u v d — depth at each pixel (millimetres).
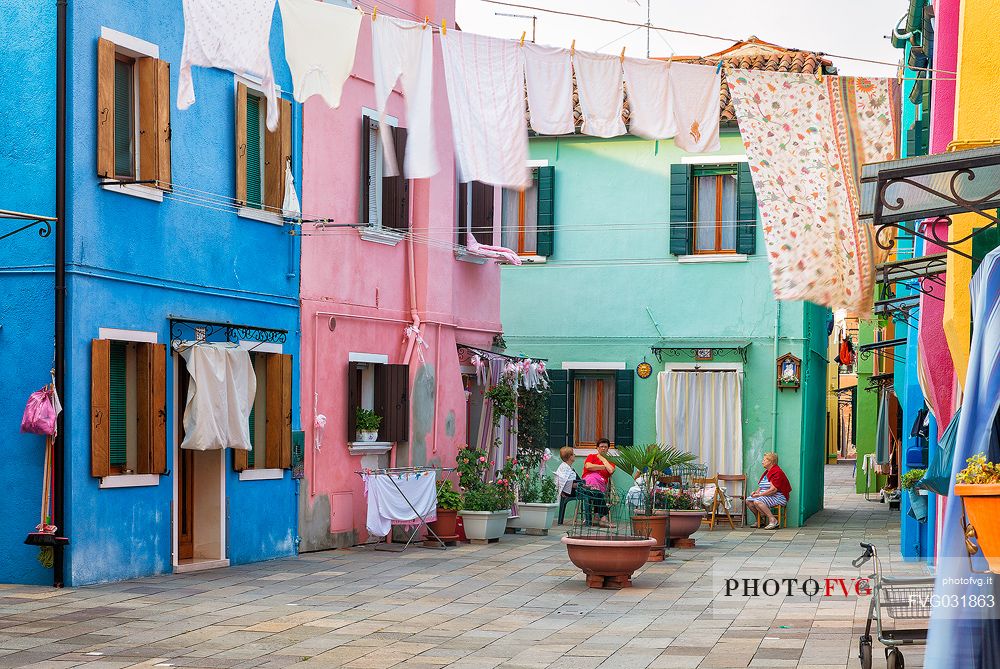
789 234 11117
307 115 17672
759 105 11016
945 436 9422
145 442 14242
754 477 24797
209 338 15453
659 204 25672
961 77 9219
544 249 26172
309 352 17703
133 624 11148
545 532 21016
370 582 14531
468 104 9992
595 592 14000
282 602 12773
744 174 25078
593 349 25875
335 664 9609
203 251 15406
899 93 11039
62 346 13086
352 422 18562
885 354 27859
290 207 16797
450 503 19172
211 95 15594
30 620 11219
